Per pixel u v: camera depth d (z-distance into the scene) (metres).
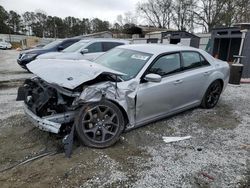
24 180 2.55
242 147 3.46
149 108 3.69
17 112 4.61
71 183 2.53
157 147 3.37
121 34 40.97
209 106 5.10
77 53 7.76
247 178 2.72
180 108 4.34
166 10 51.62
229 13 34.56
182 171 2.81
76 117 3.07
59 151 3.15
